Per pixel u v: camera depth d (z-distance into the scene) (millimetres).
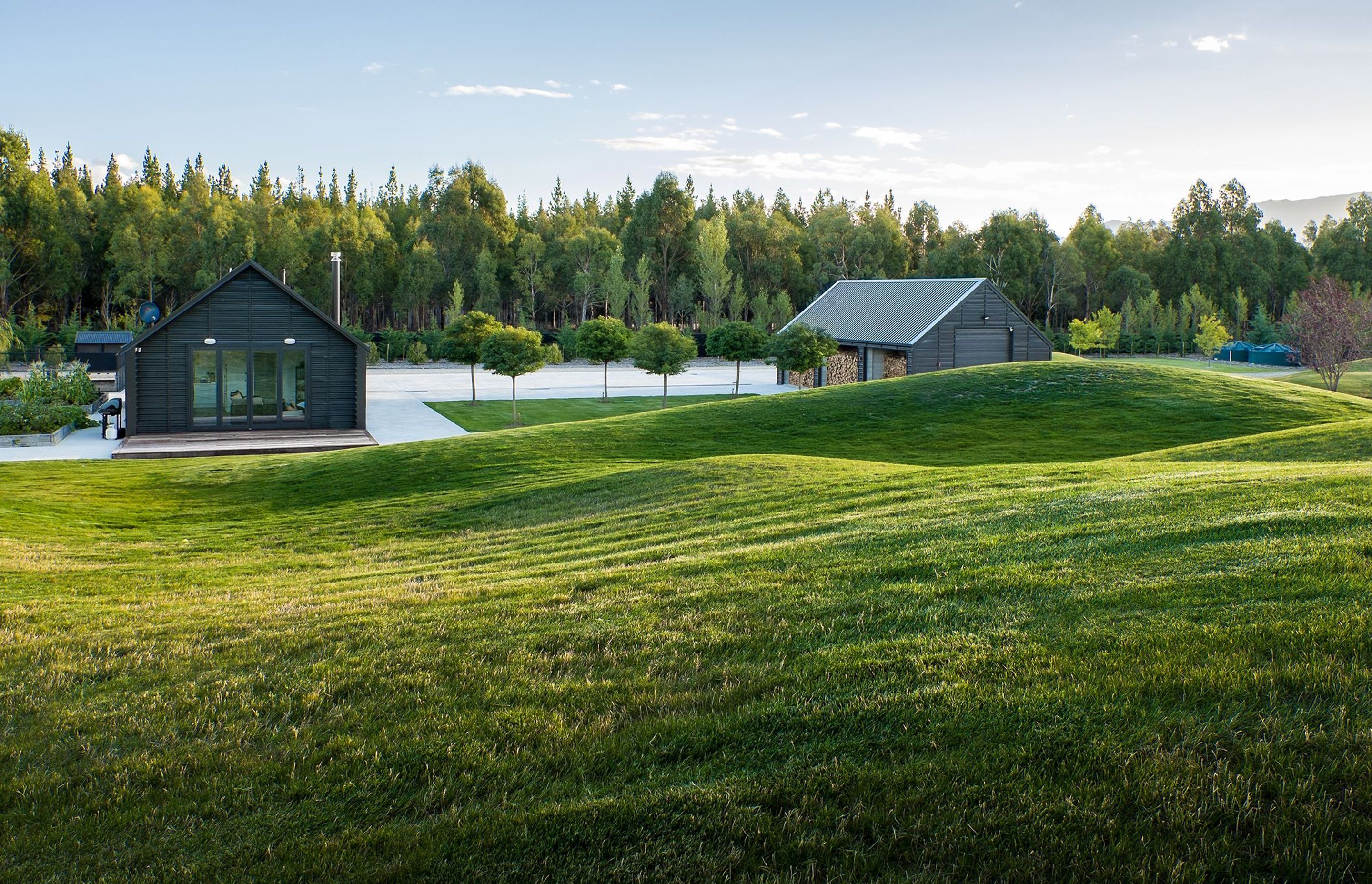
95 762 6270
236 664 8062
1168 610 7172
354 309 104125
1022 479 15086
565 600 9336
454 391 54000
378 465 23656
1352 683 5719
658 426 29078
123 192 105562
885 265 110438
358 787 5754
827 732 5879
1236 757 5168
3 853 5262
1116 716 5625
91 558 14586
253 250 89000
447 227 101312
